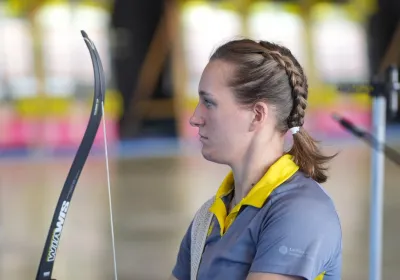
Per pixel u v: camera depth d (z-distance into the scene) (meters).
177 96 33.16
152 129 34.94
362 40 36.16
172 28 33.41
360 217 14.05
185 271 3.79
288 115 3.23
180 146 30.28
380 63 36.69
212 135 3.25
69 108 29.67
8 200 17.06
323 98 33.69
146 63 34.12
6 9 29.11
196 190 18.02
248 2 33.88
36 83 29.47
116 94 32.31
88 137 3.31
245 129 3.21
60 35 29.94
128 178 20.48
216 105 3.21
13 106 29.11
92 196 17.25
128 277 10.53
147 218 14.57
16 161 25.75
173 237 12.95
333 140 30.83
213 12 33.59
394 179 18.52
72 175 3.33
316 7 34.97
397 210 14.63
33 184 19.66
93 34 31.06
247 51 3.18
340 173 20.27
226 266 3.22
